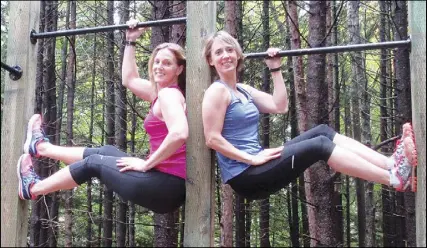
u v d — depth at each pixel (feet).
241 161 8.41
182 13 21.53
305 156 8.32
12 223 9.14
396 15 22.85
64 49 31.60
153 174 8.29
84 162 8.80
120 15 30.89
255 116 8.88
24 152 9.36
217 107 8.17
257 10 37.52
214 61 8.57
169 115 7.93
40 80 27.71
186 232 8.19
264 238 33.17
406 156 7.90
